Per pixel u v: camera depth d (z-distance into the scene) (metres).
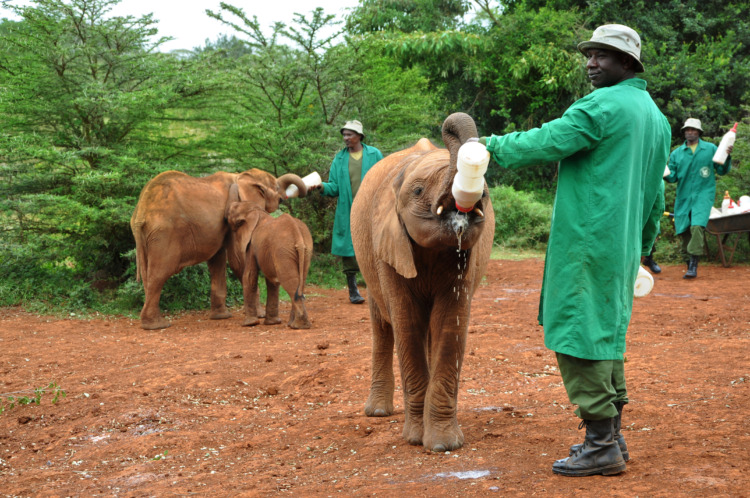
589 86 21.14
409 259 3.74
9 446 4.75
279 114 13.37
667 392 5.12
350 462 3.97
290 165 12.89
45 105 10.79
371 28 23.78
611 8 22.14
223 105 12.59
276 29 13.29
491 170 22.17
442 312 4.03
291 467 3.97
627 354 6.54
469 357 6.55
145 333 8.57
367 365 6.39
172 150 12.11
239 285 11.12
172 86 11.29
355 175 10.04
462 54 21.61
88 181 10.03
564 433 4.20
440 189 3.34
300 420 5.04
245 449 4.43
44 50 10.81
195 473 3.98
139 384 6.14
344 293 11.51
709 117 20.66
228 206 9.54
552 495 3.12
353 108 14.26
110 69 11.41
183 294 10.50
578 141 3.29
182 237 9.14
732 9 22.73
